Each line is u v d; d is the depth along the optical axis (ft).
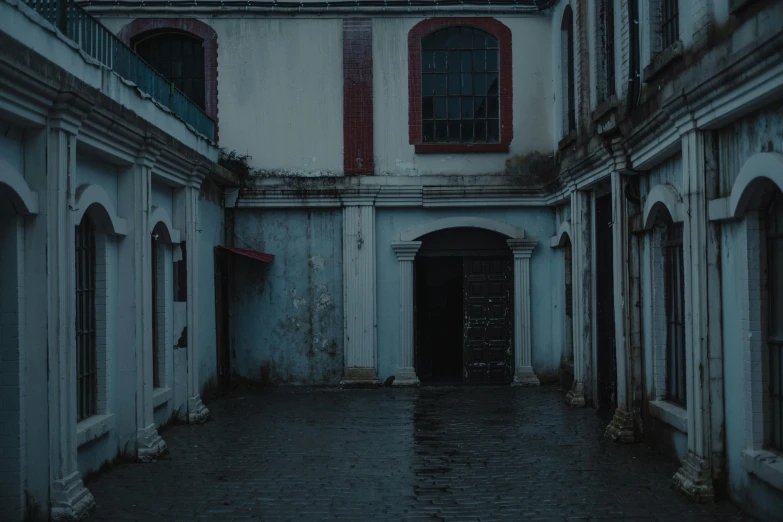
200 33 48.67
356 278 48.21
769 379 21.24
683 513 21.75
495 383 49.57
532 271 49.19
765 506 20.47
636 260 31.42
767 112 20.13
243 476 26.55
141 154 29.32
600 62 36.68
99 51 27.12
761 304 21.43
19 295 21.08
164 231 34.91
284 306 48.85
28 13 20.31
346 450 30.58
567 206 45.11
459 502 23.24
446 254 49.98
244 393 46.32
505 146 48.83
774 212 21.06
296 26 48.93
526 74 49.11
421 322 55.93
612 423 32.53
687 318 24.20
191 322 37.37
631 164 30.81
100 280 27.89
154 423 33.35
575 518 21.50
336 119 49.01
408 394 45.68
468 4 48.39
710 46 22.57
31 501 21.18
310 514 22.16
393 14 48.93
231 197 47.96
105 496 24.09
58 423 21.53
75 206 22.85
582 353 40.22
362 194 48.03
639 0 29.58
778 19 17.78
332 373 48.83
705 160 23.49
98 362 27.78
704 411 23.15
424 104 49.55
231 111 48.85
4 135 20.45
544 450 30.12
